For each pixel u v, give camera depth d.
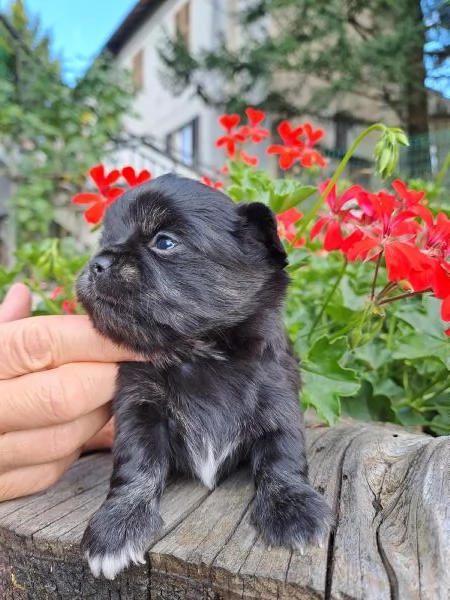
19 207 0.79
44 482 0.17
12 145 0.83
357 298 0.26
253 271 0.18
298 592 0.11
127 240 0.17
